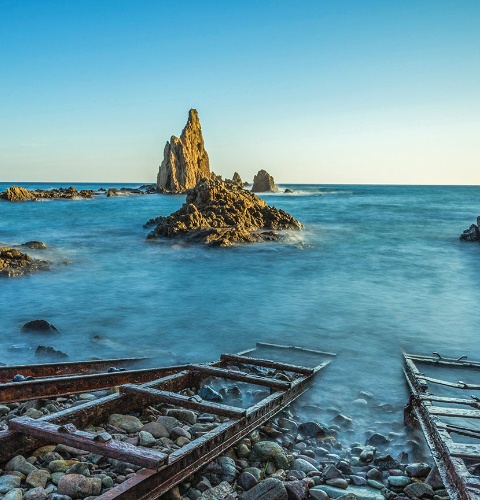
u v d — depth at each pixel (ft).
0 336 31.04
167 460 11.86
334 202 231.09
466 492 10.98
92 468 13.05
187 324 34.58
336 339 31.40
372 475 14.73
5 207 172.04
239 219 87.45
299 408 20.21
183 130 372.17
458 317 37.45
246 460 14.82
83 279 50.93
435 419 15.83
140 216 138.41
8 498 11.28
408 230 103.60
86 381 19.56
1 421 16.02
